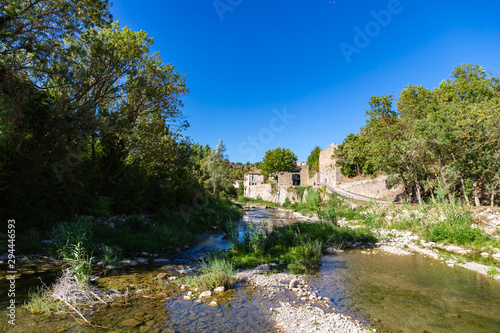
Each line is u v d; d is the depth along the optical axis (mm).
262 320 5703
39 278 7660
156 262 10523
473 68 29984
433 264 10766
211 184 41469
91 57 15766
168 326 5320
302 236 15016
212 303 6570
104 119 15820
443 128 21797
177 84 20250
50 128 13555
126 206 18672
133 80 18172
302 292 7496
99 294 6824
